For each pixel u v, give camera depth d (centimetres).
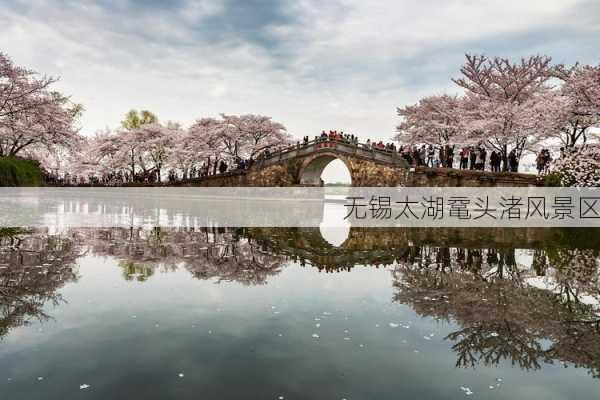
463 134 3134
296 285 809
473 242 1383
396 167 3203
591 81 2186
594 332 584
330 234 1617
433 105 3753
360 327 586
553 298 738
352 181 3544
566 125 2461
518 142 2830
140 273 877
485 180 2694
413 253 1178
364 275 901
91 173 7244
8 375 427
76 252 1104
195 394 395
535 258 1100
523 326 603
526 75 3088
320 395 400
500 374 458
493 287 805
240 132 4900
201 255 1102
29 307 639
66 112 3450
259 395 397
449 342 541
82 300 678
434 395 408
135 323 581
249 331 561
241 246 1272
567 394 418
